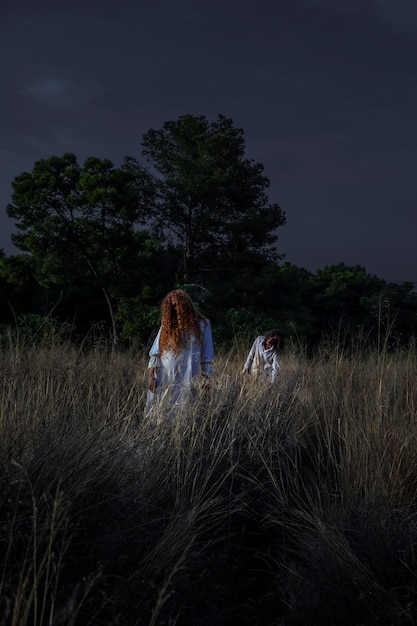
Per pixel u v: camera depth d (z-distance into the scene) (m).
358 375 5.41
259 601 2.76
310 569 2.91
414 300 42.88
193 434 3.74
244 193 39.34
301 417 4.38
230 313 20.36
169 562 2.55
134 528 2.66
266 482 3.62
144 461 3.33
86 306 36.06
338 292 53.91
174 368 4.67
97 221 34.38
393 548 2.80
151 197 38.88
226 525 3.29
